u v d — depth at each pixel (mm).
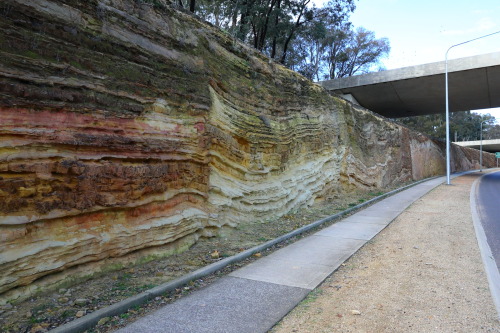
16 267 4133
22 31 4574
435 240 8688
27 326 3748
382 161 22453
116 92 5621
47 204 4516
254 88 10305
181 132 6949
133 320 4168
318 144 14125
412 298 5059
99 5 5660
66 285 4707
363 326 4199
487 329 4152
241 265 6500
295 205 11891
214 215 7922
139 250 5902
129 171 5629
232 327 4074
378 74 30234
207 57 8281
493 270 6348
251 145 9672
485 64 26453
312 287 5406
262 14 23156
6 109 4234
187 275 5520
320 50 42000
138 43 6273
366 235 9211
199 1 23984
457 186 25000
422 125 66438
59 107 4762
